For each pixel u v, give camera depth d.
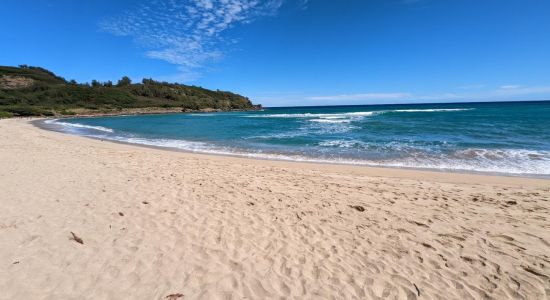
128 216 4.70
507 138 15.80
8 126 24.52
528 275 3.38
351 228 4.58
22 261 3.38
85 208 4.96
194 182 6.91
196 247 3.87
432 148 13.55
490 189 6.98
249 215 4.98
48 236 3.96
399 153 12.72
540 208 5.53
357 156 12.34
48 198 5.38
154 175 7.44
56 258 3.47
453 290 3.17
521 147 13.05
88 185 6.28
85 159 9.47
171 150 14.41
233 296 2.98
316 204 5.63
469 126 22.34
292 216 5.00
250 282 3.21
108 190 5.97
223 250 3.82
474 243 4.11
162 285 3.09
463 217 5.05
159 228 4.34
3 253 3.52
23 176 6.85
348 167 10.05
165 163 9.42
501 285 3.23
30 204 5.05
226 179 7.39
